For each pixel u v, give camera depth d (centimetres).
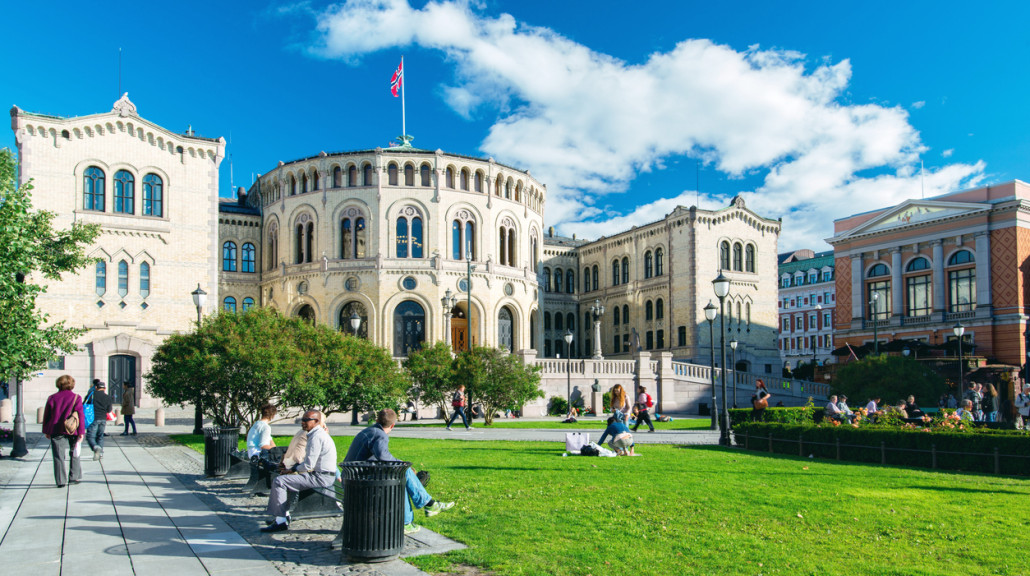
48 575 911
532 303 6575
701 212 6781
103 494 1519
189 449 2484
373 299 5719
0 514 1298
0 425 3200
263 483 1501
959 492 1500
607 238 8012
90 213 4881
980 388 3728
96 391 2194
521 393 3931
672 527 1125
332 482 1220
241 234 6488
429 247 5866
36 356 2286
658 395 5353
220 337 2683
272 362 2616
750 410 3391
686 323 6750
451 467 1839
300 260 6088
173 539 1102
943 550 1004
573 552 973
